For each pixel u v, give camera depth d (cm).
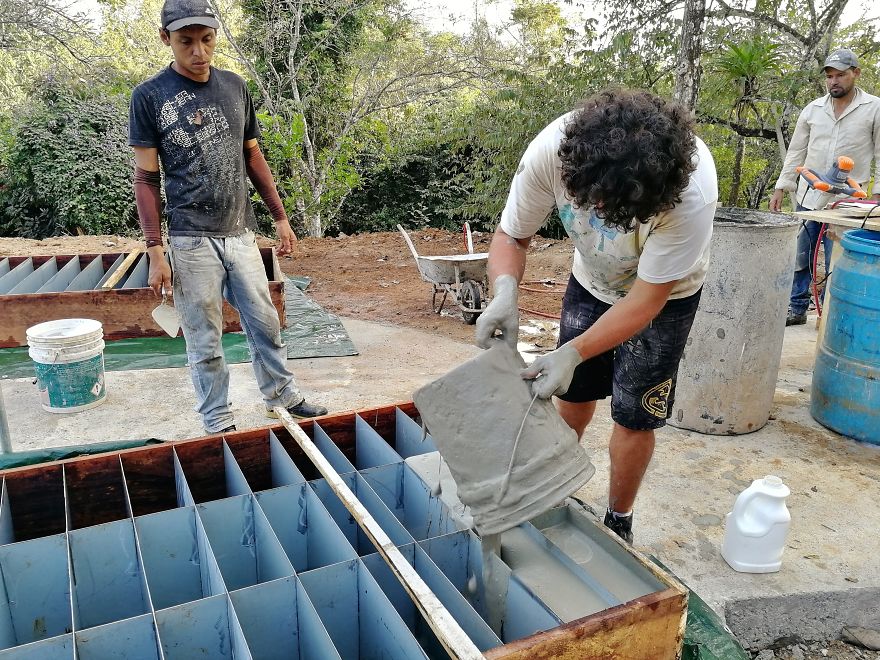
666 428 365
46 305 475
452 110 1301
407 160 1359
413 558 202
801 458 334
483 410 184
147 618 173
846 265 346
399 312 616
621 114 149
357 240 991
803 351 493
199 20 267
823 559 259
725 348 340
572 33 915
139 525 213
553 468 181
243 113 308
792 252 334
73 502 242
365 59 1358
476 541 208
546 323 574
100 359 386
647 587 185
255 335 332
